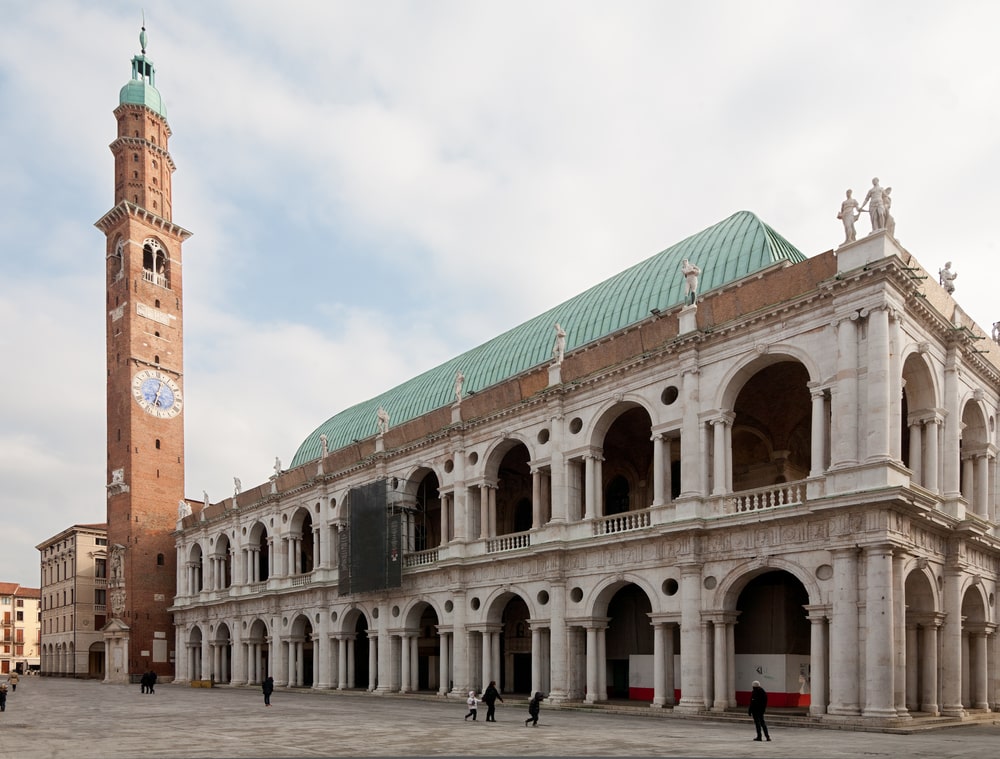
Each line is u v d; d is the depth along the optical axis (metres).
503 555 47.91
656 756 21.97
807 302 34.59
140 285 99.69
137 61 108.12
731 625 36.53
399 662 58.00
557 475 45.75
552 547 44.12
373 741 27.36
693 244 50.94
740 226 48.28
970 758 20.94
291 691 66.94
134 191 102.88
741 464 46.19
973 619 38.88
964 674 38.53
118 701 56.00
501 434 50.34
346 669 63.16
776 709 36.41
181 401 101.88
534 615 46.06
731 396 37.91
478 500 53.09
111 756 23.94
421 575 55.38
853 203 33.84
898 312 32.75
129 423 96.19
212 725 34.91
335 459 66.81
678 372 39.88
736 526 35.81
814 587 32.88
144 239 101.00
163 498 97.75
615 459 51.72
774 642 38.44
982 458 41.34
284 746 26.19
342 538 62.22
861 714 30.41
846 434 32.34
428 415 57.16
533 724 33.06
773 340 36.03
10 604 171.62
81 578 124.69
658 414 40.78
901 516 31.69
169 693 68.12
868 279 32.22
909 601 34.97
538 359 57.16
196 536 89.81
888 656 29.92
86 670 122.75
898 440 32.03
